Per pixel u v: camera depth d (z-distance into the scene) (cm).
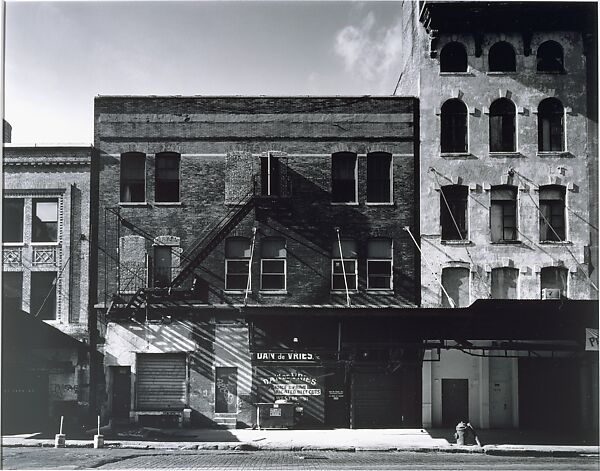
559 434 3116
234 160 3416
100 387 3306
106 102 3438
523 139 3422
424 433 3075
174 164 3447
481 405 3288
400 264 3372
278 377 3300
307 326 3288
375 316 2992
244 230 3381
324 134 3422
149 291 3291
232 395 3306
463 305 3362
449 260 3366
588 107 3438
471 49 3456
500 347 3034
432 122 3431
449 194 3428
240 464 2220
